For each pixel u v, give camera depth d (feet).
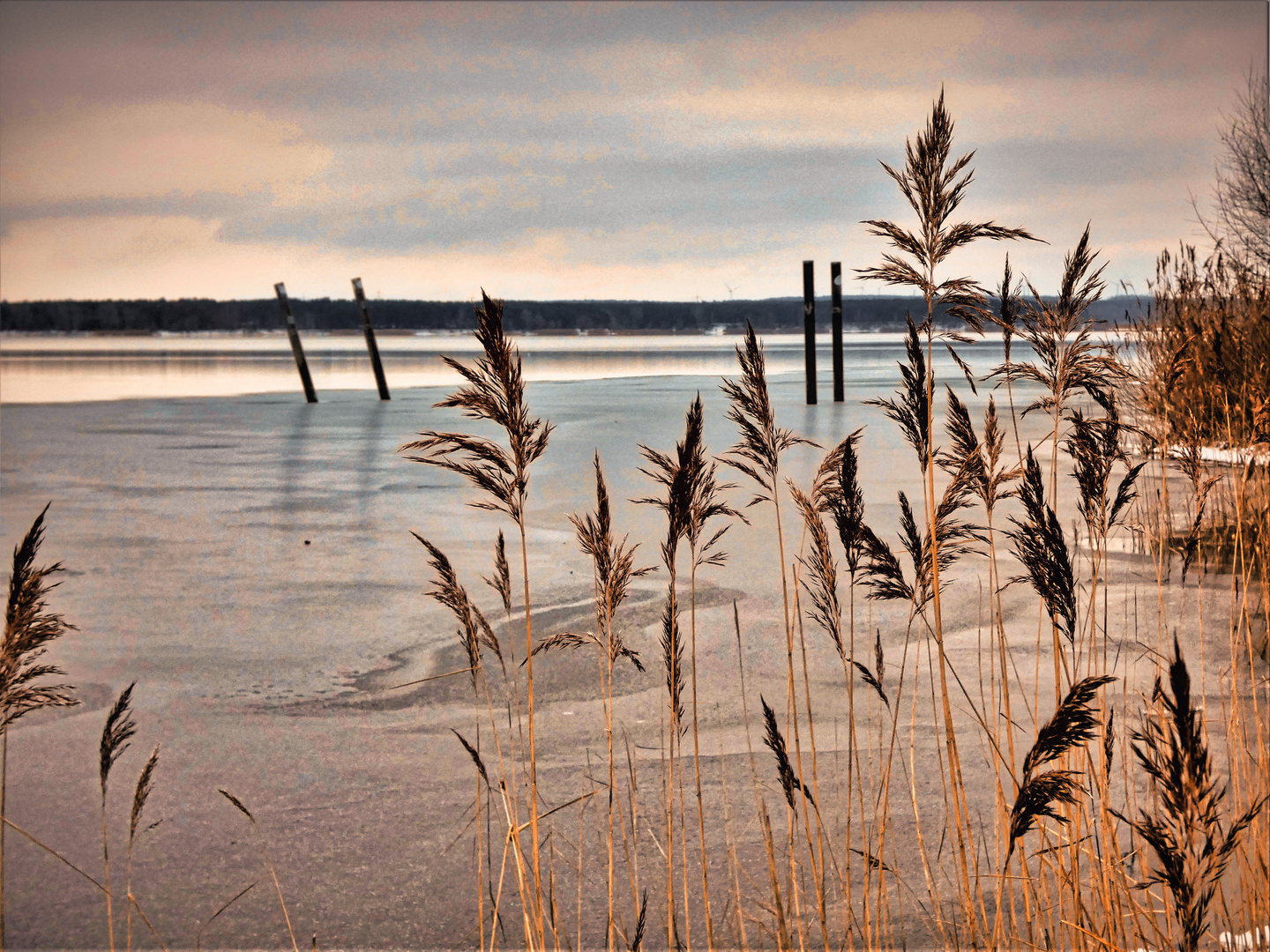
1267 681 15.01
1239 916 8.72
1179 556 23.84
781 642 20.07
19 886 11.17
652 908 10.36
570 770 14.14
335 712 16.93
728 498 35.78
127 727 8.61
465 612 9.23
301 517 36.19
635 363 154.81
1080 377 9.31
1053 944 8.61
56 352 235.20
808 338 72.90
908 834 11.81
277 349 253.03
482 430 63.21
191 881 11.25
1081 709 6.87
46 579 27.07
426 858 11.65
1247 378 22.09
